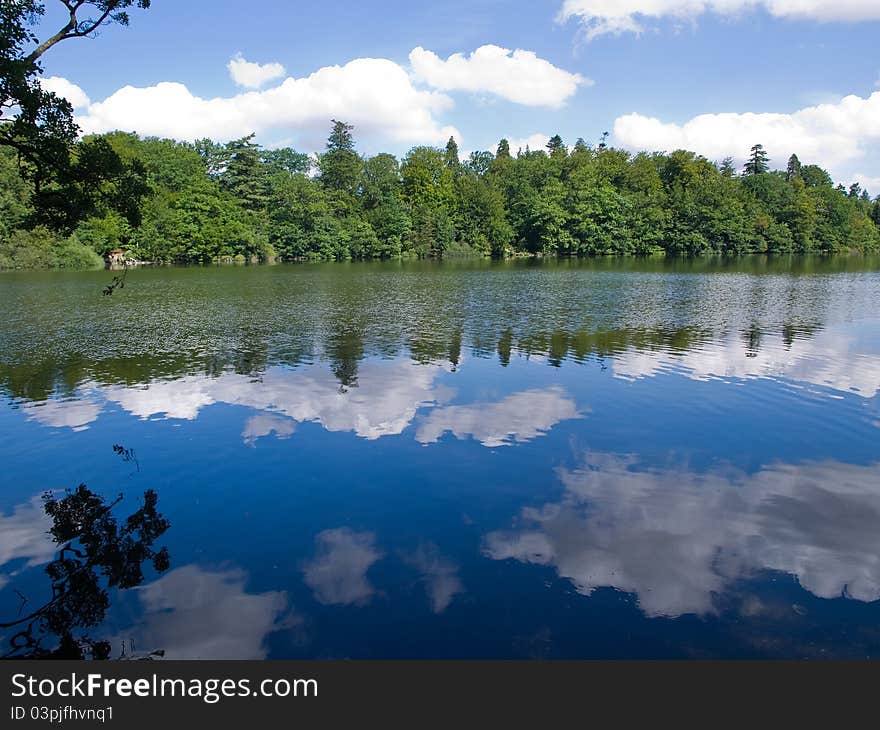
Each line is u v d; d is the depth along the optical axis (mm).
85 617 6562
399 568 7398
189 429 12422
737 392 14898
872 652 5980
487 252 93250
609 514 8758
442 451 11156
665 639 6160
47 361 18734
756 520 8570
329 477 10055
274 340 22047
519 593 6883
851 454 11047
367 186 96875
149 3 14109
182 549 7906
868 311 28906
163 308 30969
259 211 82188
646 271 58656
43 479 10141
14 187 56812
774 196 118500
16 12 12188
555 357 18938
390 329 24344
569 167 115875
